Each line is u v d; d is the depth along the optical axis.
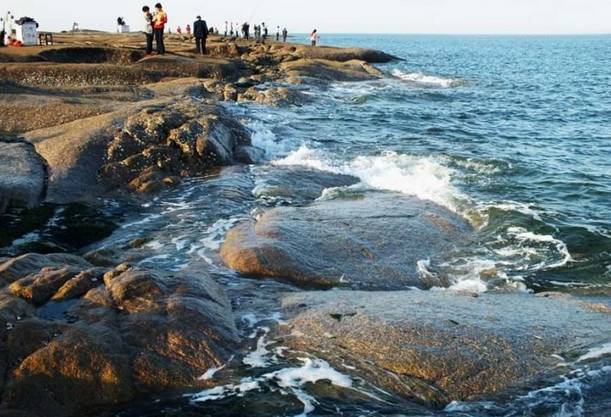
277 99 28.08
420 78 44.41
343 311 7.67
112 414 5.92
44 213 11.88
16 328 6.28
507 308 8.01
